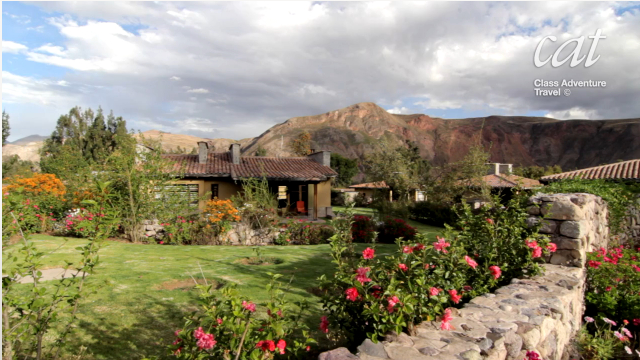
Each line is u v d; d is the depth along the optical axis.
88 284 3.25
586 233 5.55
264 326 2.40
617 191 8.98
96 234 3.17
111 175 10.52
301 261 7.85
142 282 5.72
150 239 10.71
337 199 36.53
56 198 11.10
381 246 10.55
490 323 3.01
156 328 4.07
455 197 24.97
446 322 2.86
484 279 4.14
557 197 5.61
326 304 3.29
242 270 6.77
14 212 3.31
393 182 28.98
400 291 2.85
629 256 6.16
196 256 8.17
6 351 2.60
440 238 3.62
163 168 11.93
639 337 4.68
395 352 2.43
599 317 4.95
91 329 3.97
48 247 8.12
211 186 20.66
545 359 3.14
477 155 24.66
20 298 2.90
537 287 4.18
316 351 3.57
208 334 2.09
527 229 5.36
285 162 24.27
